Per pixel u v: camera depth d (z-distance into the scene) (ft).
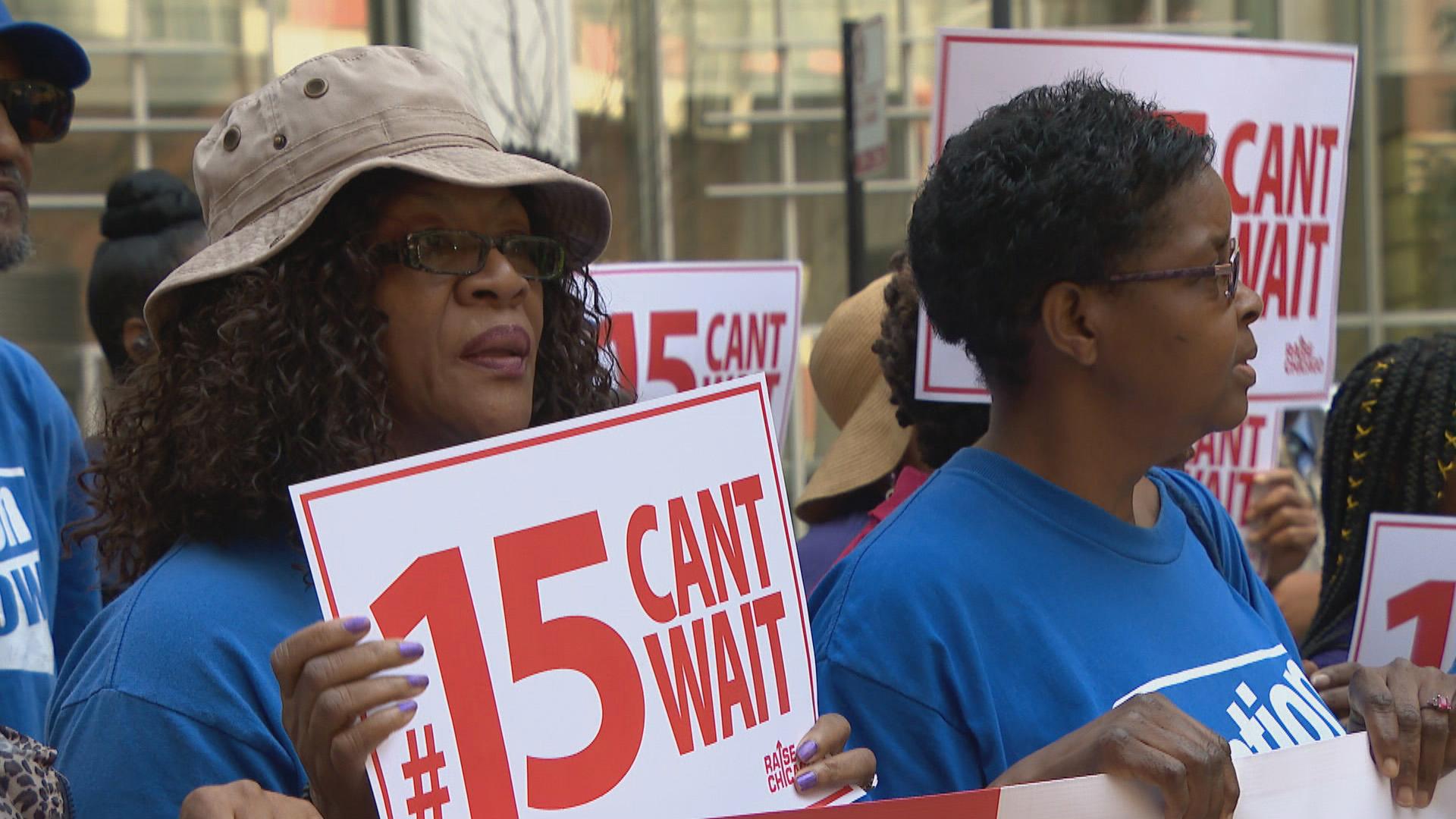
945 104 8.49
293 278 5.62
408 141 5.78
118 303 12.17
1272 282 9.43
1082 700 5.31
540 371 6.57
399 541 4.60
